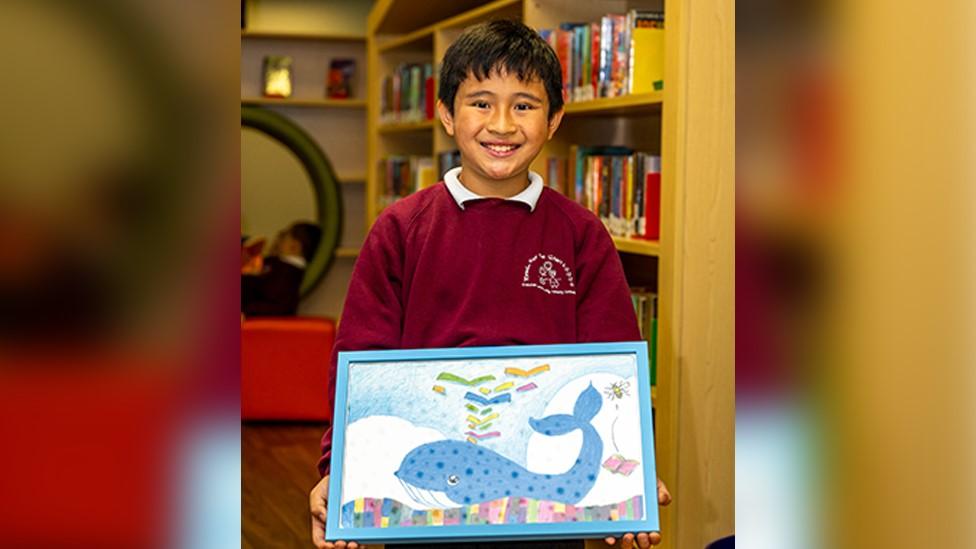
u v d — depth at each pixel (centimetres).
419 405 157
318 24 673
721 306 233
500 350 161
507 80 170
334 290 691
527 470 151
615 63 275
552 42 316
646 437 154
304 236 664
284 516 361
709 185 231
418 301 172
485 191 175
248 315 615
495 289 171
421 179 489
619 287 179
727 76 231
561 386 158
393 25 537
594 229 181
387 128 544
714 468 234
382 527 148
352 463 153
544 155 329
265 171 668
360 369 160
